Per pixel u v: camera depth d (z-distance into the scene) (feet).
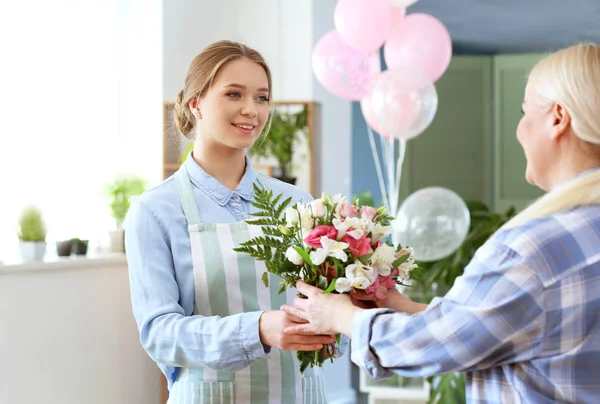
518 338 4.31
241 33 17.95
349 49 14.85
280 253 5.67
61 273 8.65
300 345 5.57
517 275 4.28
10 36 14.35
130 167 16.06
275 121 17.04
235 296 6.20
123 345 9.39
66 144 15.19
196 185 6.48
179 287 6.25
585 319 4.27
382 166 22.15
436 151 24.76
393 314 4.72
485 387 4.56
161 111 15.90
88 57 15.61
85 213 15.33
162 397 10.23
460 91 24.89
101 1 15.79
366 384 14.80
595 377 4.30
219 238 6.30
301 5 17.88
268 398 6.18
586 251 4.32
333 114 19.19
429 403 14.21
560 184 4.59
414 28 14.85
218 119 6.22
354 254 5.39
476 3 21.39
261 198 5.82
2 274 8.07
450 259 15.07
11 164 14.30
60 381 8.66
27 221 9.94
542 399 4.31
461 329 4.36
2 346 8.09
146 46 16.12
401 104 13.89
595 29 24.12
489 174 24.75
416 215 13.67
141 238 6.19
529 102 4.73
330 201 5.67
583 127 4.44
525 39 25.32
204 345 5.75
